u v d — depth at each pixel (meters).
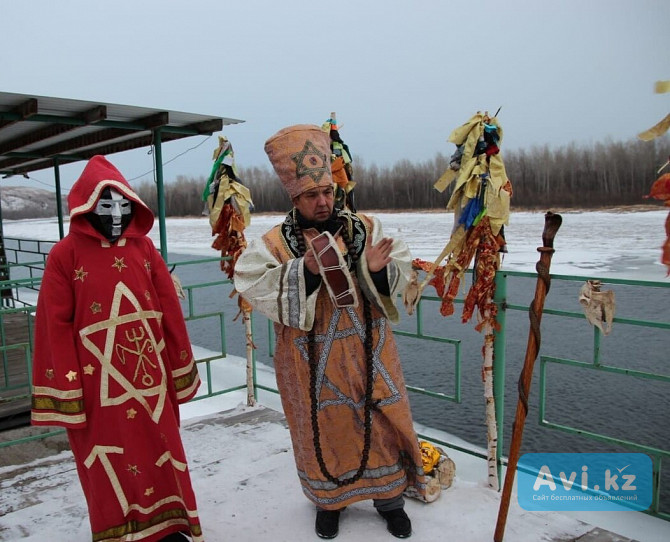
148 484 2.44
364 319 2.44
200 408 4.82
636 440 4.34
